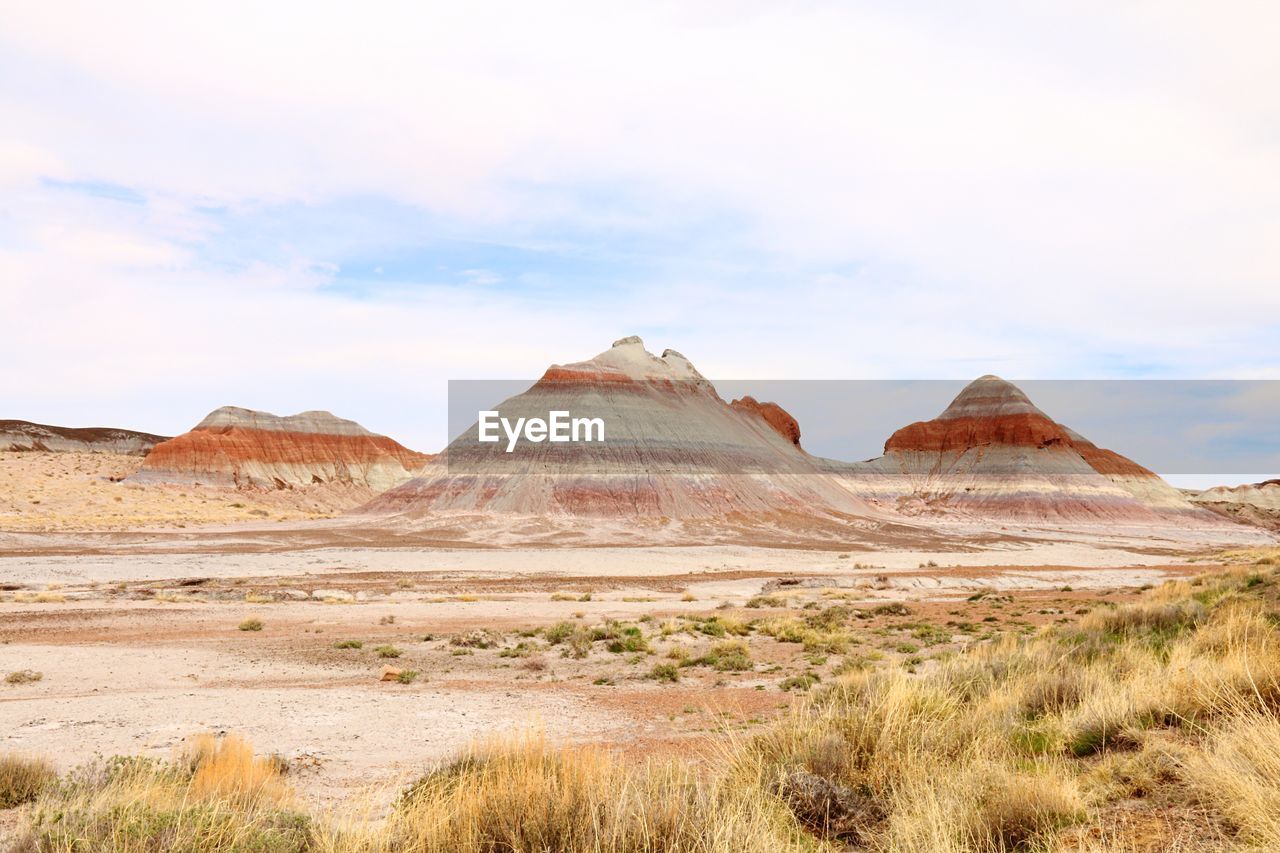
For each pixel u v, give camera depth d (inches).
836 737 312.5
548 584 2133.4
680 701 644.1
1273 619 605.6
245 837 226.2
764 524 4985.2
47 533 3004.4
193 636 1062.4
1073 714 347.9
